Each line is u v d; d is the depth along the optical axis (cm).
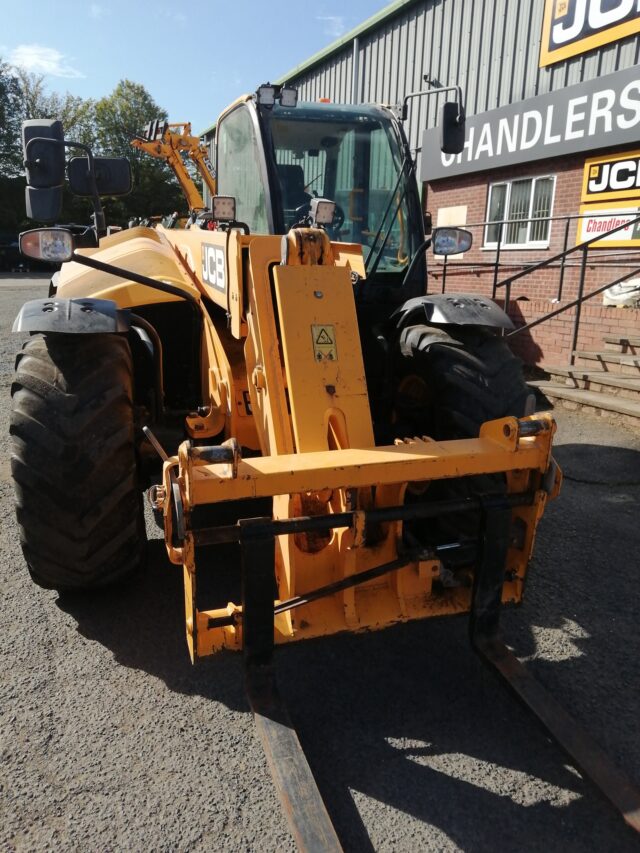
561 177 932
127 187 304
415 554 241
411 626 303
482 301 318
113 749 229
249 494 210
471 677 271
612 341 766
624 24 829
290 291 249
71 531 279
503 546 244
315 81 1573
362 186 380
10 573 344
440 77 1151
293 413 241
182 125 675
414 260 363
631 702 257
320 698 257
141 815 203
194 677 267
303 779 196
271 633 225
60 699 253
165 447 327
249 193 377
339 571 246
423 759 227
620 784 200
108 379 282
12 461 275
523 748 233
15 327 268
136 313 388
